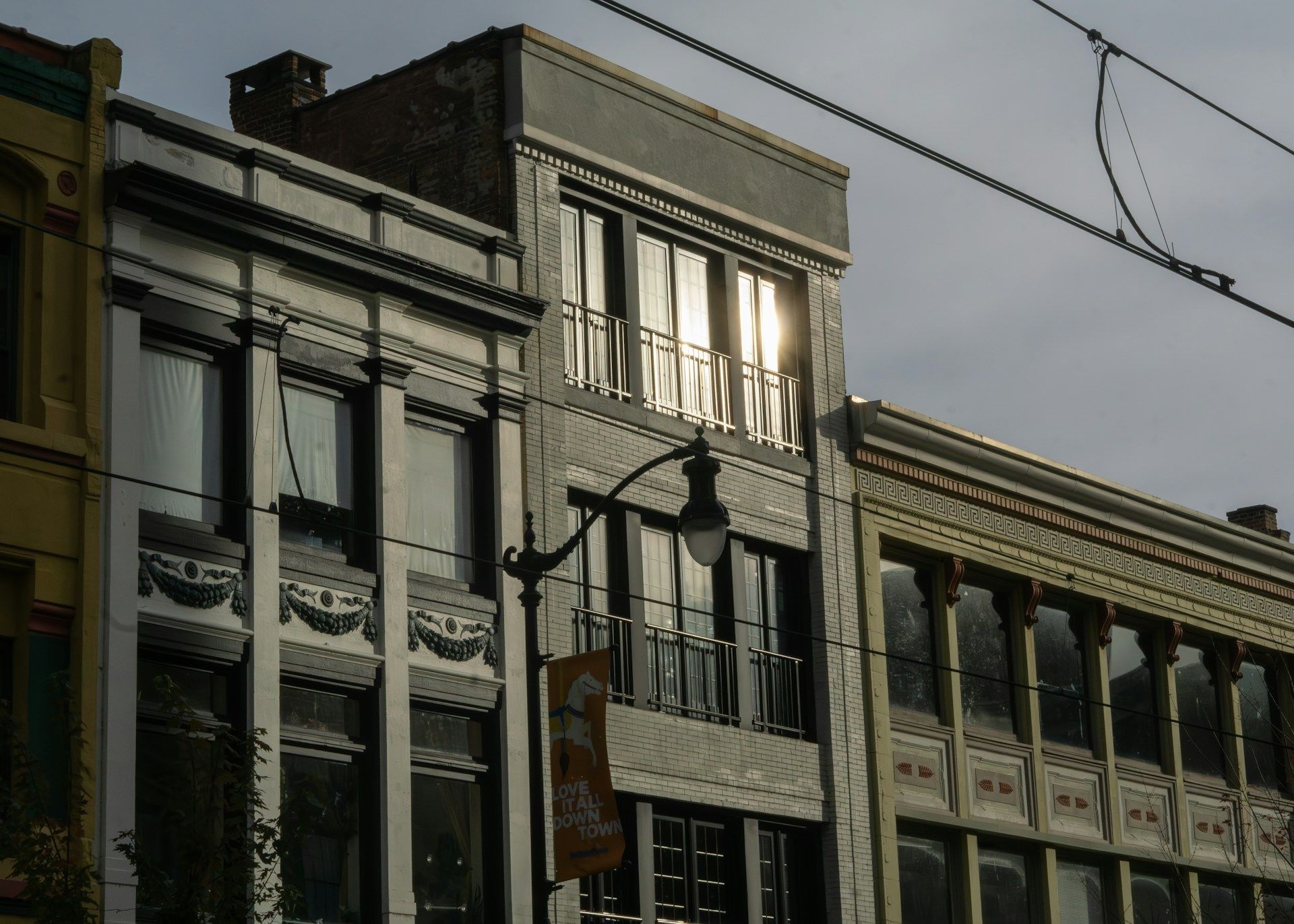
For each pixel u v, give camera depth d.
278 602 23.11
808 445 31.23
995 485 34.00
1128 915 35.03
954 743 32.34
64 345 21.83
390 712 23.97
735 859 28.42
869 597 31.22
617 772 26.62
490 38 28.22
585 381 28.05
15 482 20.98
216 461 23.22
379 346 24.95
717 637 29.16
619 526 27.92
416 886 24.09
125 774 21.08
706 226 30.30
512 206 27.50
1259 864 38.66
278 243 23.88
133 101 22.95
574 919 25.52
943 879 31.91
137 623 21.61
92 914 18.50
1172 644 37.75
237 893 19.41
